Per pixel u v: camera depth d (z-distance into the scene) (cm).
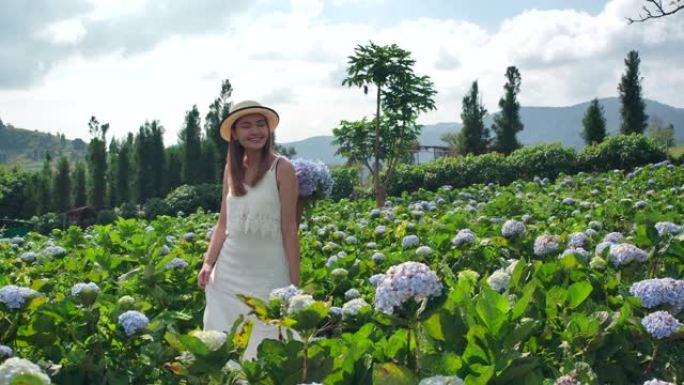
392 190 2436
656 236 517
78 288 378
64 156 4134
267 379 261
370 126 2080
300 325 262
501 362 255
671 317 308
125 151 4191
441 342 286
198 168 4134
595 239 598
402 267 258
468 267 554
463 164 2470
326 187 485
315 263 621
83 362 333
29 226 3134
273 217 412
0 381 219
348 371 262
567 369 285
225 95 4262
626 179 1620
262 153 418
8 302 351
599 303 406
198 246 716
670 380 313
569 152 2420
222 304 417
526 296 301
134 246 784
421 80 2027
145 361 332
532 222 770
